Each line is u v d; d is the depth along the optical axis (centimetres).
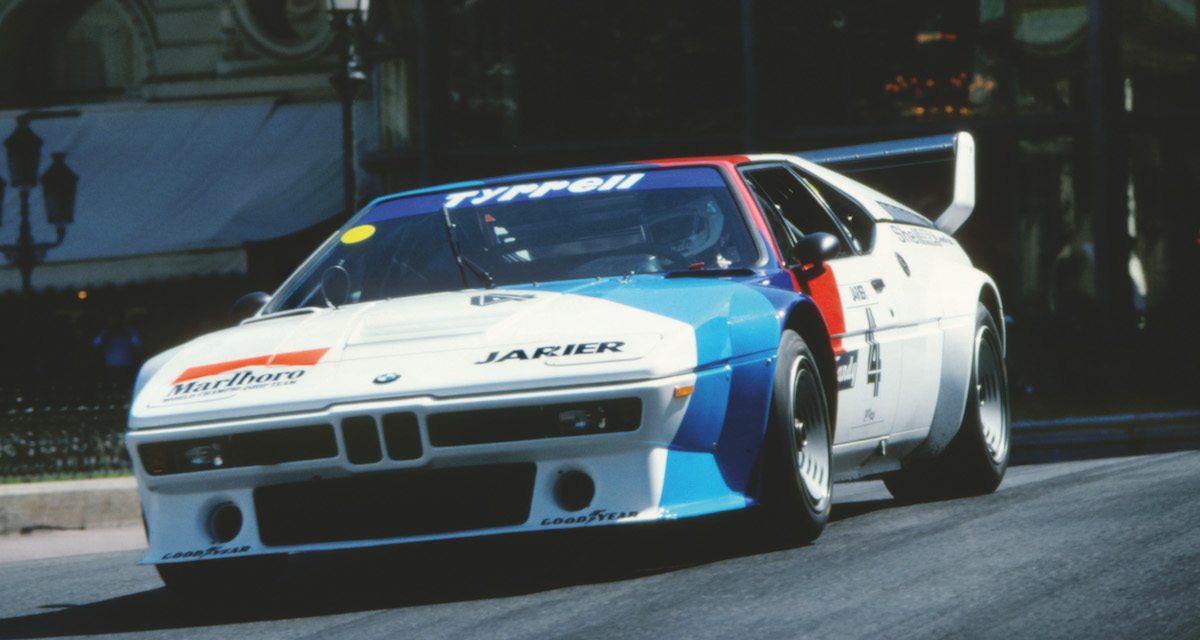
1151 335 4659
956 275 2258
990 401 2302
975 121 6219
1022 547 1580
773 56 6272
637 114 6412
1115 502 1942
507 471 1445
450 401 1422
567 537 1766
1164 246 6153
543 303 1581
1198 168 6144
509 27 6512
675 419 1441
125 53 8275
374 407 1426
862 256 2014
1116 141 6144
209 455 1489
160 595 1805
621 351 1445
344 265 1867
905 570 1468
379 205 1986
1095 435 4134
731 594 1385
